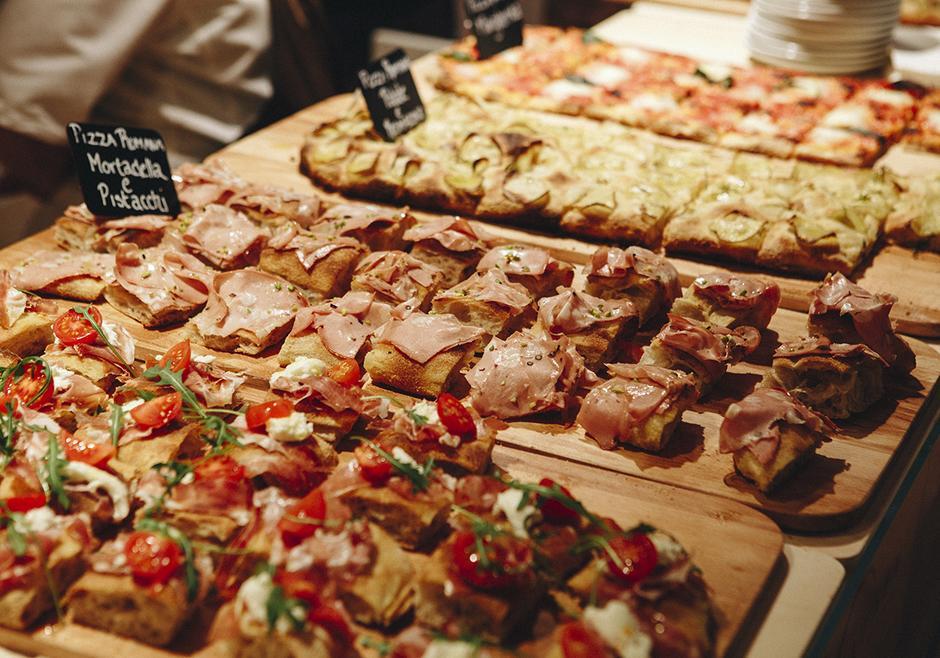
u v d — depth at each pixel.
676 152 1.26
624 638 0.69
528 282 1.04
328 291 1.04
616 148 1.27
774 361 0.93
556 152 1.23
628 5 2.01
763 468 0.84
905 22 1.77
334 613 0.70
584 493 0.84
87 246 1.12
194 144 1.55
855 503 0.83
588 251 1.14
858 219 1.13
